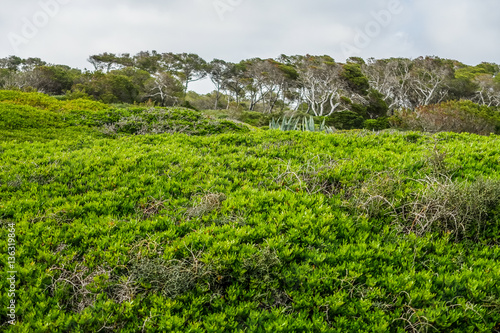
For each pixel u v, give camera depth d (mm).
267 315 3266
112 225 4840
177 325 3105
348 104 52031
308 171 6547
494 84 59688
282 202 5465
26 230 4648
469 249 4273
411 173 6418
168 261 3760
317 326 3102
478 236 4512
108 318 3178
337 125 40531
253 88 69500
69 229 4707
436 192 4715
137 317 3316
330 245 4230
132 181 6602
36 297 3559
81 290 3586
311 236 4289
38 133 12977
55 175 6809
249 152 8930
